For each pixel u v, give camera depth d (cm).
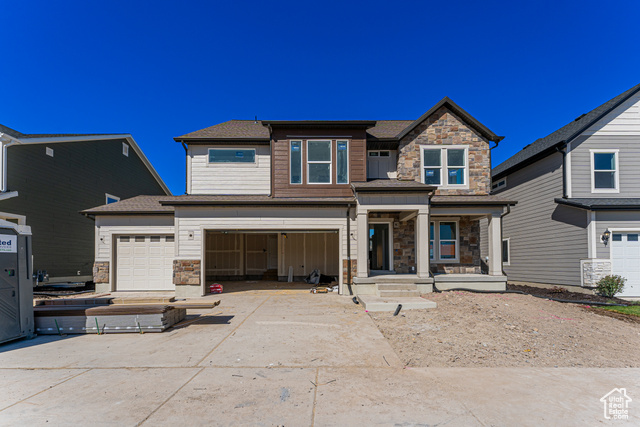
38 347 602
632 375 480
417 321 773
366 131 1366
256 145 1329
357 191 1119
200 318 824
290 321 788
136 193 2152
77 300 792
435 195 1269
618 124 1325
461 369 500
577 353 574
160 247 1280
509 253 1678
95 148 1769
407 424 344
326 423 346
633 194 1305
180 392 416
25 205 1345
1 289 611
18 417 354
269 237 1705
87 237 1702
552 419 355
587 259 1212
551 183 1387
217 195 1303
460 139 1295
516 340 633
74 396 404
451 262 1309
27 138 1353
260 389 426
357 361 531
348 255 1181
